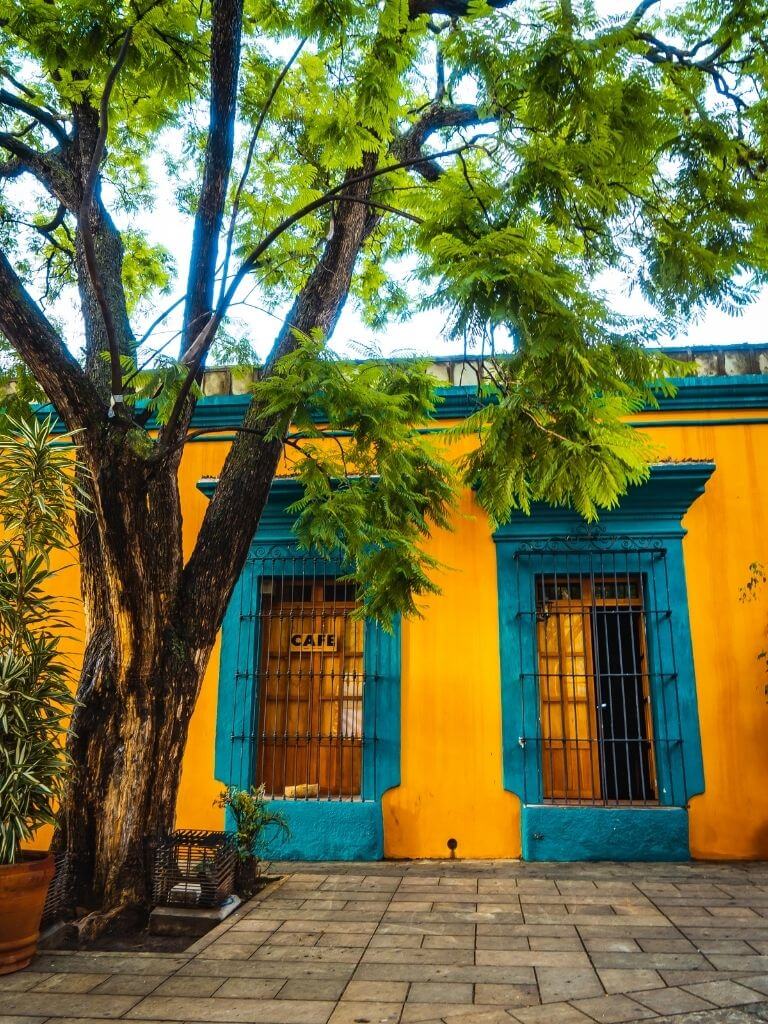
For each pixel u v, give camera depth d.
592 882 6.08
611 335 3.50
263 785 6.52
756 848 6.82
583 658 7.41
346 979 4.10
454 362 7.96
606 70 3.62
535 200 3.56
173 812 5.49
